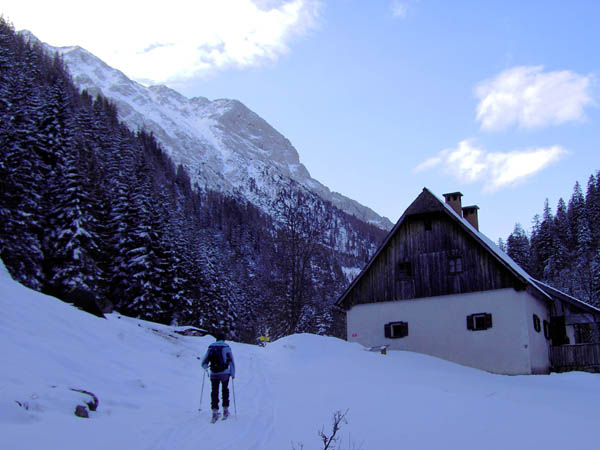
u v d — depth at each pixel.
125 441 8.18
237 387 15.77
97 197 47.50
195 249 57.56
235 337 58.59
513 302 28.59
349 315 32.66
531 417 12.75
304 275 42.66
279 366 22.53
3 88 40.50
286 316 41.62
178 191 155.00
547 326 33.28
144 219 44.91
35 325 13.27
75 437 7.83
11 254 32.06
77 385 10.65
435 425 11.40
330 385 17.34
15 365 10.09
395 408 13.24
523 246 90.06
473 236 30.08
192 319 50.75
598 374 26.83
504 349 28.28
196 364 18.41
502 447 9.74
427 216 31.97
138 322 23.95
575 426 11.86
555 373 29.75
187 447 8.42
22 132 37.62
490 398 16.05
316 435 10.19
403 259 31.94
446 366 26.88
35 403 8.60
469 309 29.64
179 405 12.09
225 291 59.06
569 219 102.19
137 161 68.88
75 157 43.25
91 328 15.92
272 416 11.84
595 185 102.69
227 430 10.01
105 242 44.12
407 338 30.81
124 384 12.24
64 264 36.44
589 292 68.38
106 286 43.19
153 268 43.75
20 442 7.04
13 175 34.75
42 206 37.56
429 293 30.83
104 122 86.50
